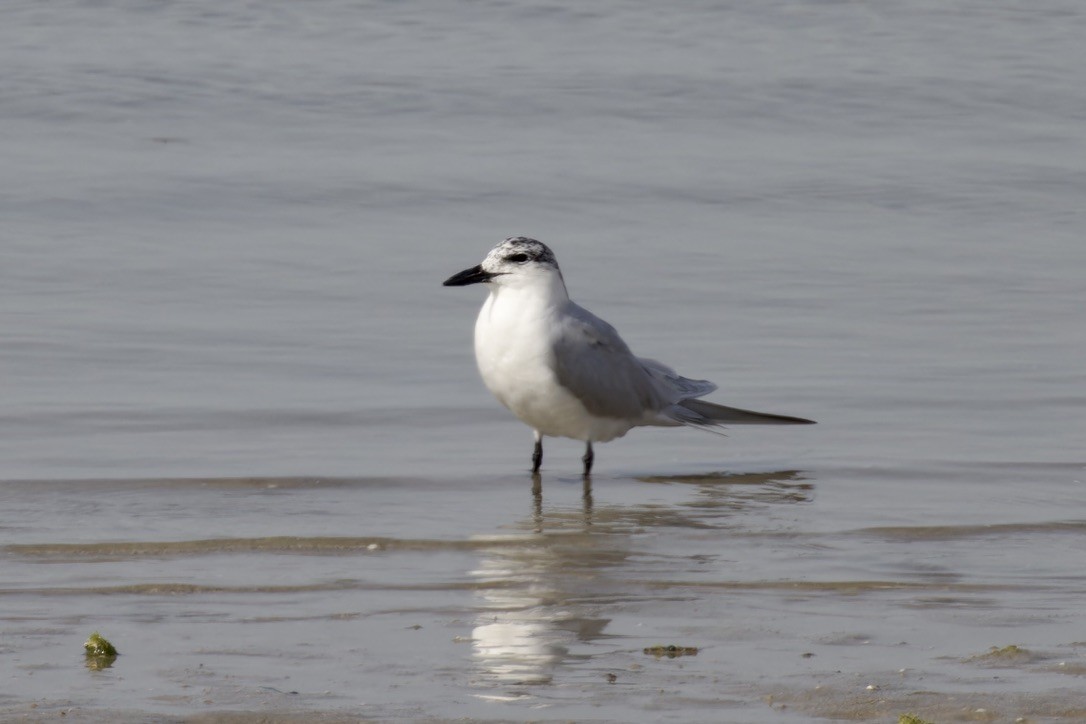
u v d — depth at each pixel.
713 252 20.67
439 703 7.46
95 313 17.45
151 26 32.41
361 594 9.48
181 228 21.25
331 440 13.83
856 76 30.41
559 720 7.25
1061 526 11.38
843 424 14.52
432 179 23.95
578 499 12.30
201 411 14.49
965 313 18.11
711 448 13.98
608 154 25.78
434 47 31.88
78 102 27.56
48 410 14.36
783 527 11.43
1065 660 8.18
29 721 7.15
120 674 7.87
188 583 9.66
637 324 17.66
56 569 10.00
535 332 12.51
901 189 23.94
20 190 22.53
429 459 13.41
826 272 19.77
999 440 13.96
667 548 10.78
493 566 10.25
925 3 35.34
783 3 35.12
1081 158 25.84
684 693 7.64
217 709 7.34
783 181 24.30
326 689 7.66
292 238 21.00
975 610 9.20
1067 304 18.50
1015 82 30.25
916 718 7.17
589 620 8.94
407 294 18.64
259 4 34.25
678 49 32.09
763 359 16.45
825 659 8.21
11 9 33.06
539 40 32.59
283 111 27.73
